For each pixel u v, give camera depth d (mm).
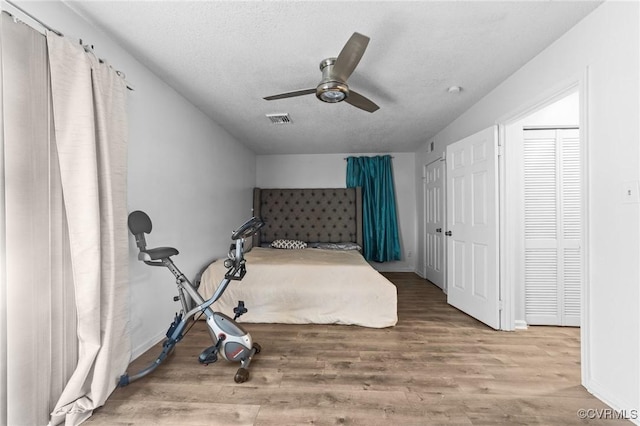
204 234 3082
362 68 2154
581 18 1619
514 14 1572
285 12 1534
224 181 3676
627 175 1405
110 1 1443
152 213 2178
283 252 3926
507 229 2492
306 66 2109
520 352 2105
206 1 1451
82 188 1399
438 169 3980
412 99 2748
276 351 2139
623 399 1427
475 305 2777
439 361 1979
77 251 1384
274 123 3447
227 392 1623
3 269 1176
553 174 2564
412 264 5156
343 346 2223
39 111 1292
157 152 2244
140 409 1476
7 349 1180
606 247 1514
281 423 1383
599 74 1541
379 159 5074
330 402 1540
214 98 2686
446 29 1693
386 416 1432
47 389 1312
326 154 5219
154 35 1739
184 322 1893
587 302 1628
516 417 1426
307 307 2762
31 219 1257
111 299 1520
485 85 2463
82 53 1418
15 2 1230
